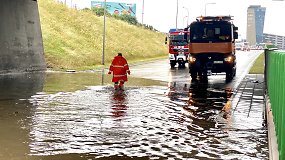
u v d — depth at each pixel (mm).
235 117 11891
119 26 81750
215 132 9883
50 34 49062
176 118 11711
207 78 25828
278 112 7512
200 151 8117
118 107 13641
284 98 5980
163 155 7801
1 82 21562
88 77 26859
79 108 13305
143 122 11047
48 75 27781
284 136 5496
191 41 24875
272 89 10898
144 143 8727
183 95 17250
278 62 8406
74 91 18328
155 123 10930
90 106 13773
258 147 8477
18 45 29547
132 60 56688
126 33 79000
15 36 29188
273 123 9875
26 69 30312
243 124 10867
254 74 28938
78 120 11188
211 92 18500
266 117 11859
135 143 8711
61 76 27188
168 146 8492
